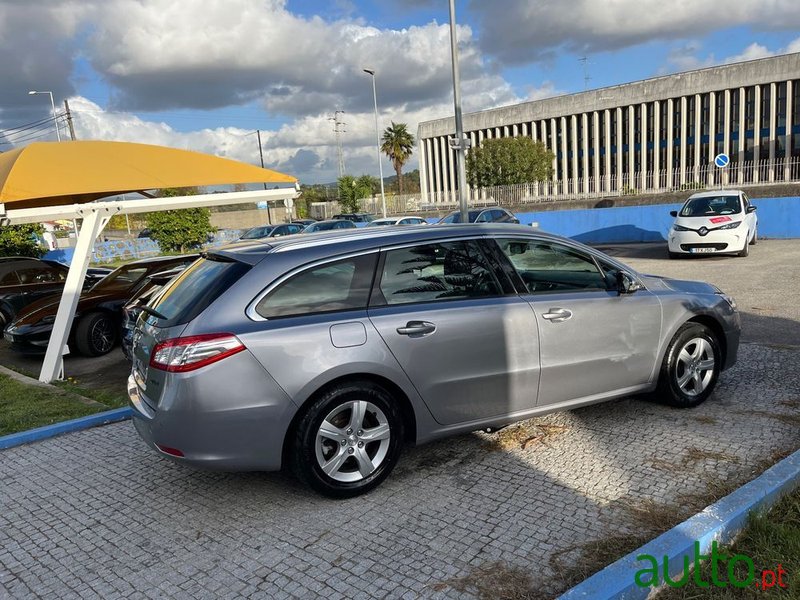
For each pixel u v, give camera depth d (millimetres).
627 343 4402
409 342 3650
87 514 3734
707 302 4801
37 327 8672
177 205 7676
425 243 3904
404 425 3846
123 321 7559
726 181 25453
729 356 4969
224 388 3287
